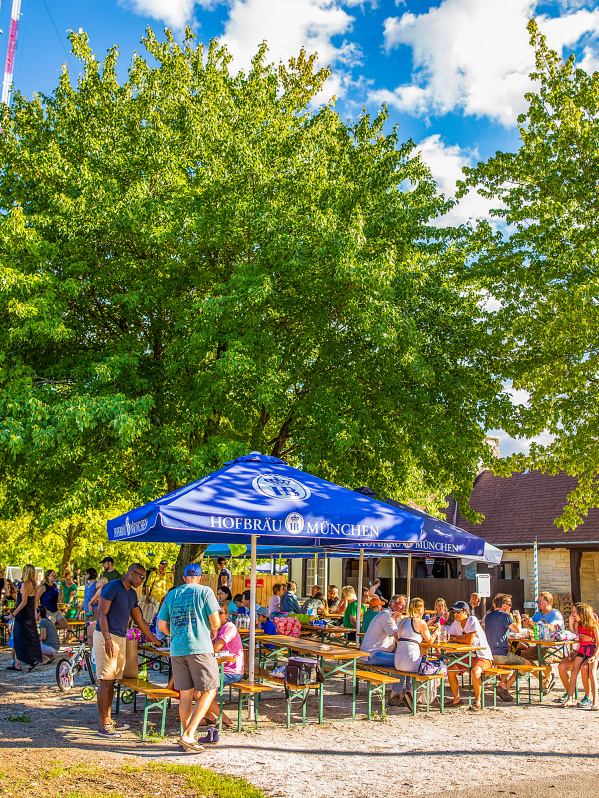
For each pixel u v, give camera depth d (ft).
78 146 51.65
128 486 45.01
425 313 49.80
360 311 43.01
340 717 29.07
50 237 47.14
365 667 32.76
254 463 30.32
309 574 100.53
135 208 44.42
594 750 23.82
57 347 48.98
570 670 34.63
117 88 55.77
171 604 23.30
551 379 50.52
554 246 51.37
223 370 40.19
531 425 52.65
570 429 52.95
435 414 46.37
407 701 30.99
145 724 24.04
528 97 55.36
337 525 26.43
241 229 47.42
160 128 51.60
